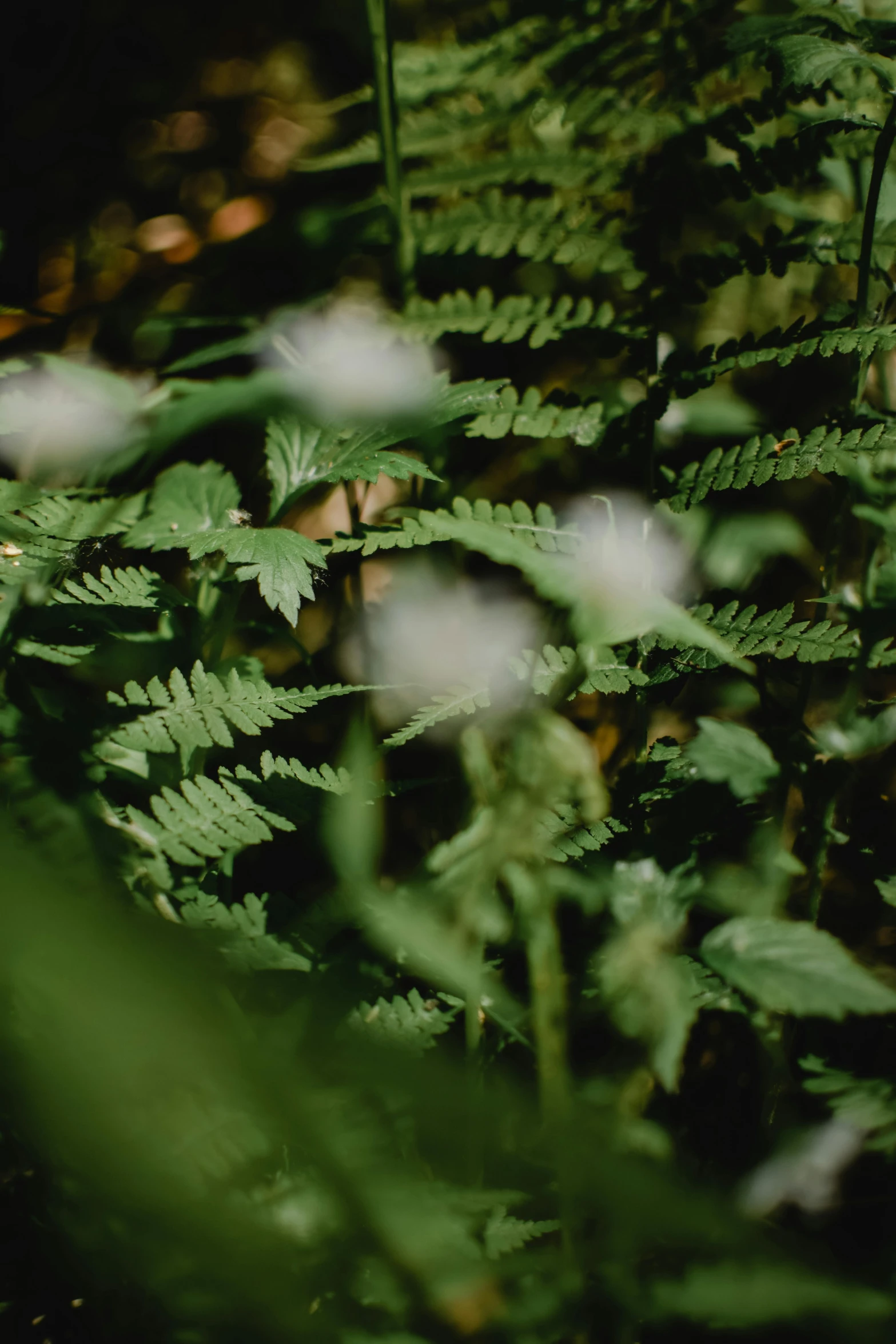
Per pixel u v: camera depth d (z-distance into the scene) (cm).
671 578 96
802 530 104
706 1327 82
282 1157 79
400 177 103
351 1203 75
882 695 99
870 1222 86
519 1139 77
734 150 95
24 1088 77
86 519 92
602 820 88
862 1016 90
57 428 97
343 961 83
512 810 78
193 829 84
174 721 86
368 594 107
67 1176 78
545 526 93
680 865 83
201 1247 76
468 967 75
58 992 73
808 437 91
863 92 95
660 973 79
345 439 93
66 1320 82
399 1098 79
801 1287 78
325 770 88
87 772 84
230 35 145
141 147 141
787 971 79
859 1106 82
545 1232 81
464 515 93
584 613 77
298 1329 77
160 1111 78
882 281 94
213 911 83
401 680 100
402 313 100
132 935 73
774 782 82
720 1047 91
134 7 145
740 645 90
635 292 113
